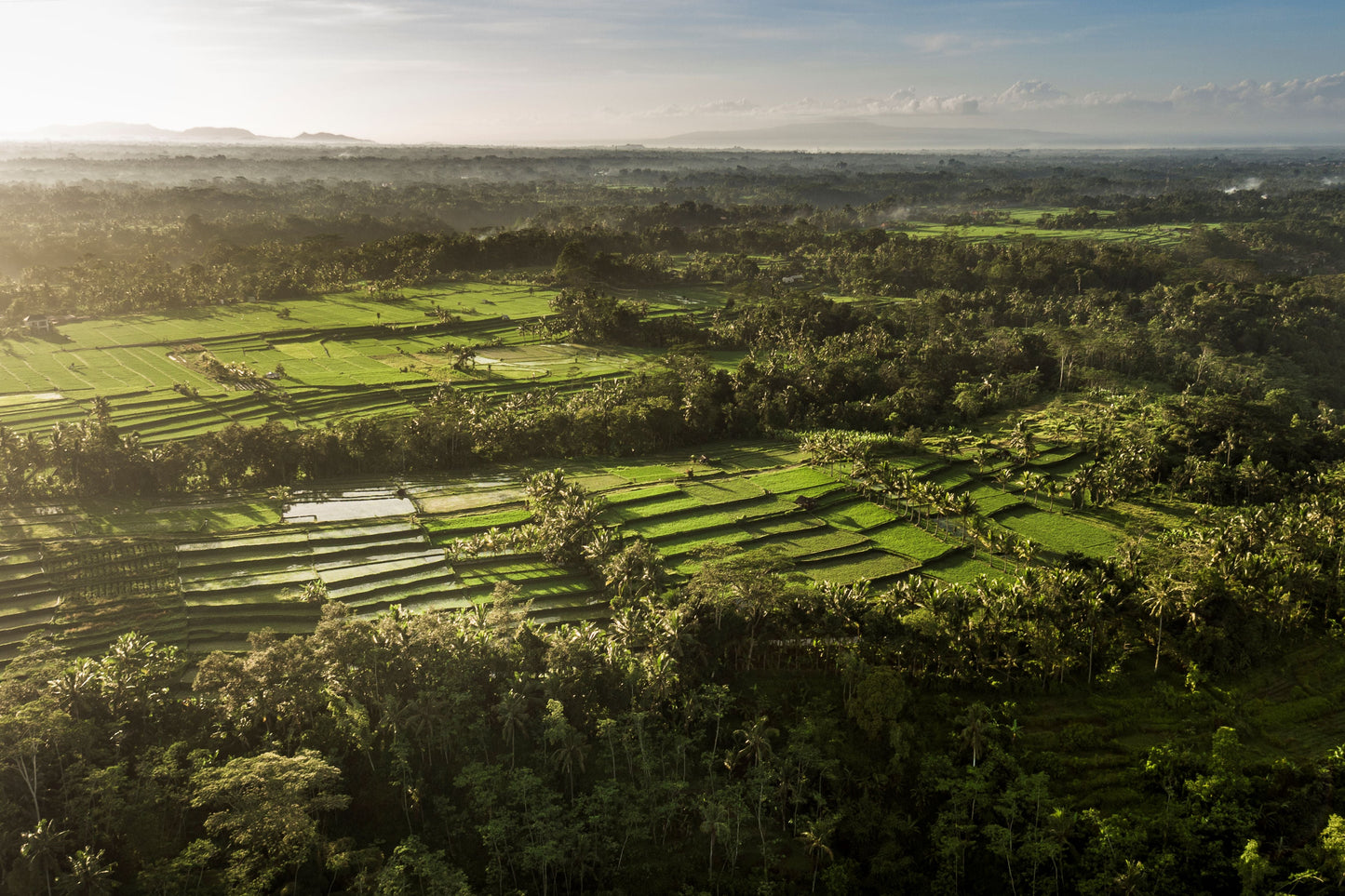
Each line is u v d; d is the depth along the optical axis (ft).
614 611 339.77
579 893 244.01
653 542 409.49
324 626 274.57
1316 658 323.98
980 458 512.22
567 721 268.00
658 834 256.93
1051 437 554.46
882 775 270.67
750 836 258.57
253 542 400.88
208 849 222.07
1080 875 242.99
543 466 522.88
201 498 456.86
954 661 301.63
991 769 265.95
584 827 251.39
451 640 286.46
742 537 415.03
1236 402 529.45
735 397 605.31
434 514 441.68
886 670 283.79
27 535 398.01
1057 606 311.47
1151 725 289.94
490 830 237.04
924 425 593.42
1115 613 322.14
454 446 518.37
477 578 378.32
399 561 391.65
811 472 506.07
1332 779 266.57
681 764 272.72
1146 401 608.19
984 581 350.64
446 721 263.29
